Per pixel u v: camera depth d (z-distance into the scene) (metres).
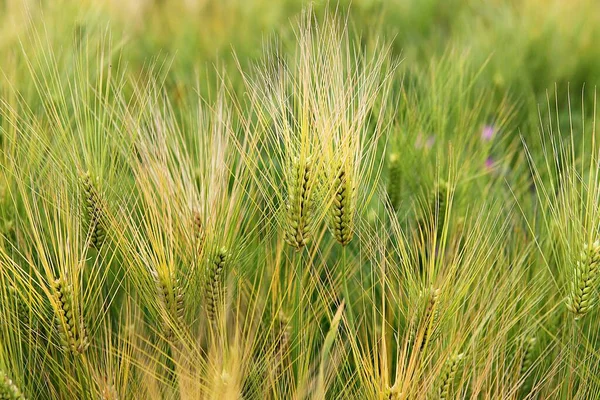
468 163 1.15
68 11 1.30
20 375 0.98
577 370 1.04
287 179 0.98
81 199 1.00
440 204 1.10
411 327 0.98
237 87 1.29
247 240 1.03
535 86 1.47
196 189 1.00
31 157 1.04
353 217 1.00
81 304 0.96
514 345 1.05
